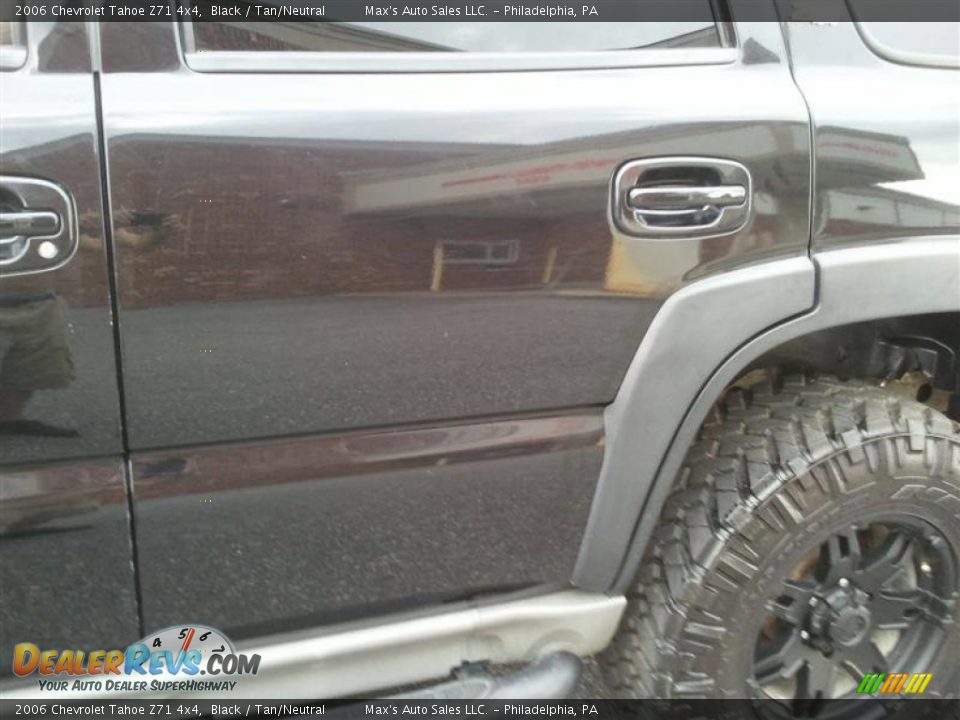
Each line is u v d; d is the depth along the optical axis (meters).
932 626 1.88
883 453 1.68
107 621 1.38
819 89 1.59
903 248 1.63
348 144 1.32
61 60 1.24
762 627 1.77
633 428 1.57
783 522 1.64
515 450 1.52
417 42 1.42
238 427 1.36
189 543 1.39
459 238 1.39
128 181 1.23
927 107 1.64
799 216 1.56
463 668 1.62
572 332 1.48
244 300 1.31
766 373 1.86
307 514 1.44
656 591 1.69
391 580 1.52
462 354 1.43
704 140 1.48
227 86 1.30
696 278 1.53
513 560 1.59
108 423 1.29
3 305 1.20
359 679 1.56
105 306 1.25
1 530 1.29
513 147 1.39
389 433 1.45
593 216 1.44
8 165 1.18
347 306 1.36
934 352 1.87
